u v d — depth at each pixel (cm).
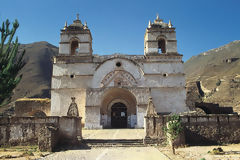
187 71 16538
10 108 5406
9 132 1942
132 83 3341
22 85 8244
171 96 3331
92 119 3120
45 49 12019
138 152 1662
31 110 3753
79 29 3569
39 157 1516
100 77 3359
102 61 3416
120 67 3388
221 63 12925
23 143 1919
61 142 1925
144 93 3212
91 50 3825
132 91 3216
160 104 3297
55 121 1942
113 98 3503
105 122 3397
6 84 1258
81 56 3453
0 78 1234
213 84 10312
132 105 3444
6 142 1923
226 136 1931
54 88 3362
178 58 3469
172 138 1630
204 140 1916
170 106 3294
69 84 3372
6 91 1270
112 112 3478
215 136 1927
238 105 7006
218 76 11006
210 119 1955
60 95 3344
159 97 3319
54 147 1798
